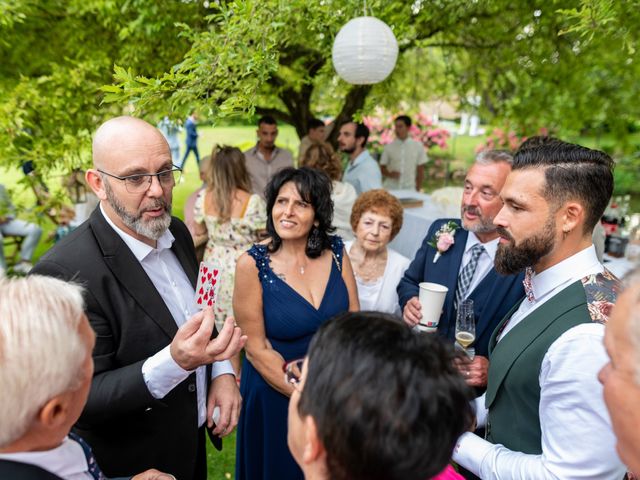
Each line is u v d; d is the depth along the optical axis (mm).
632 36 2201
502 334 1389
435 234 2156
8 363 742
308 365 740
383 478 666
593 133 9695
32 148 3225
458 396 682
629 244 3223
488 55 4840
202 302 1427
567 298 1149
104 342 1368
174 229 1765
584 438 1011
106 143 1377
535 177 1151
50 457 833
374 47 2533
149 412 1474
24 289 812
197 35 1906
